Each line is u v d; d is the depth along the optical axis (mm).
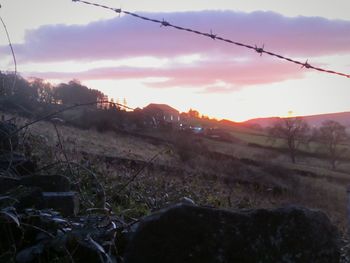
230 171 23391
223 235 3480
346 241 4750
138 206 6902
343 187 27484
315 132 52656
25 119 8500
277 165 30000
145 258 3436
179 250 3438
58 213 4820
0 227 4398
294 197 19172
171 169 13664
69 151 10227
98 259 4242
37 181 5676
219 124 47125
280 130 52031
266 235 3551
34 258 4215
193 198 8844
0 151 7055
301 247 3602
